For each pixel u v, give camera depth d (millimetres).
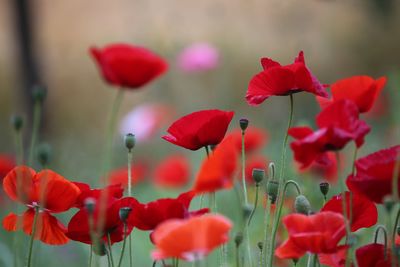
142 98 18141
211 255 5918
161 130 14633
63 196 3506
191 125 3555
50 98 18406
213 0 18141
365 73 19344
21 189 3553
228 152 3021
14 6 15875
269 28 19703
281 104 14219
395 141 9266
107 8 24938
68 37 24391
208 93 16516
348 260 3297
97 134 17391
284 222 3229
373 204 3488
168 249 2854
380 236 5922
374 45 19312
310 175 6668
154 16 18000
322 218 3229
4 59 23750
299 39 14023
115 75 3223
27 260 3742
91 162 12742
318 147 3189
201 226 2840
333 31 19375
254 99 3633
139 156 14508
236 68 19266
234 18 19203
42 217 3631
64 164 12156
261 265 3645
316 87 3535
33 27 16000
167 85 16391
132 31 18094
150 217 3307
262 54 19594
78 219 3471
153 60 3203
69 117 22344
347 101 3197
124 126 12516
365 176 3184
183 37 16250
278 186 3529
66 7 24844
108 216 3424
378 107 11852
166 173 8875
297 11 13961
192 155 10508
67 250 8688
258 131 7684
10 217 3736
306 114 14086
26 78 15773
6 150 17312
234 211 8359
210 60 13258
